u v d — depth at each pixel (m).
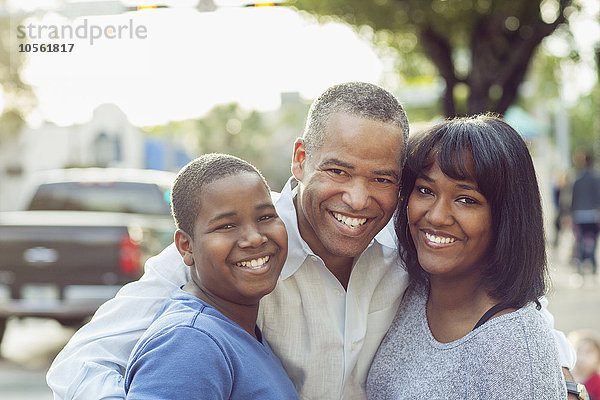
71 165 25.61
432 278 2.54
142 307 2.52
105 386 2.32
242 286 2.25
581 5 10.25
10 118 21.12
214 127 46.34
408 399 2.49
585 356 5.07
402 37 12.30
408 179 2.50
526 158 2.37
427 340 2.55
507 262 2.35
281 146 47.75
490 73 11.13
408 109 18.05
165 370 2.00
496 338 2.26
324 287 2.66
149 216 9.22
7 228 7.83
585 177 13.34
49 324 10.73
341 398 2.70
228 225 2.24
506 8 10.40
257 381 2.17
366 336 2.72
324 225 2.53
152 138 32.19
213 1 7.82
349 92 2.47
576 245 13.43
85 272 7.79
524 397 2.17
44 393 6.88
